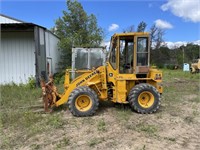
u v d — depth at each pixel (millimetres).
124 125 5527
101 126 5465
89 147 4375
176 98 8914
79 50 12508
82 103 6367
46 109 6668
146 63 6645
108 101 7727
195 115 6539
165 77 19000
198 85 13172
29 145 4527
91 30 19812
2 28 11266
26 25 11055
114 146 4398
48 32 13938
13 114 6379
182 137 4910
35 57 11172
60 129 5336
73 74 9000
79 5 19453
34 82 11062
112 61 6746
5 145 4547
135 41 6559
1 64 12297
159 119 6074
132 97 6445
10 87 11016
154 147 4359
